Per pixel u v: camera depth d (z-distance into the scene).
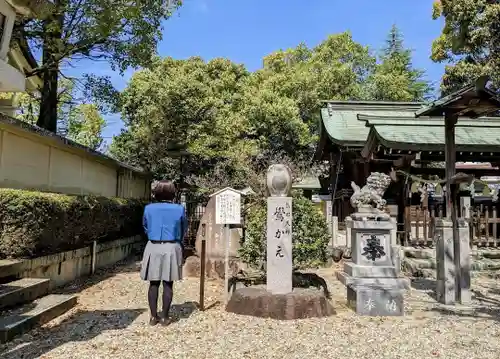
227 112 20.44
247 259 7.62
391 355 4.73
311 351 4.82
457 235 7.67
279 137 22.94
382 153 13.74
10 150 8.32
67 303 6.73
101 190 13.70
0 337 4.96
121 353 4.69
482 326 6.04
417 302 7.75
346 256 11.86
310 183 22.06
